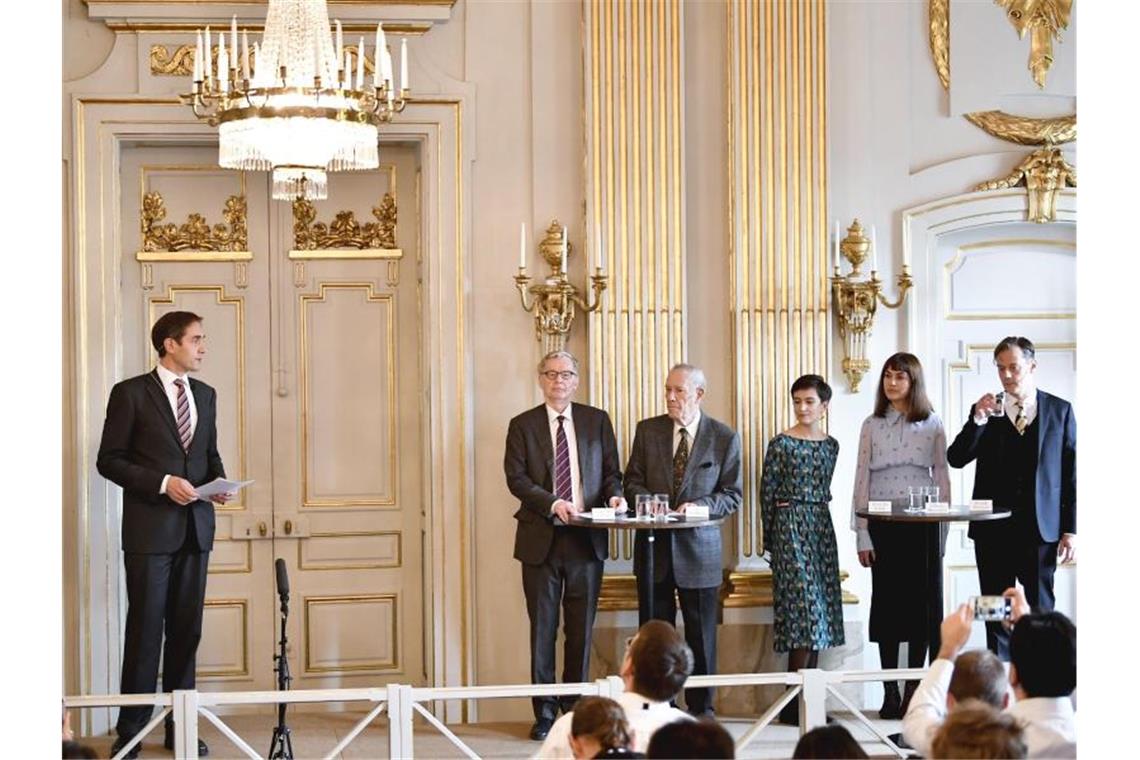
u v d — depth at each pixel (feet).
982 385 26.11
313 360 25.21
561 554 22.93
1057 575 26.53
